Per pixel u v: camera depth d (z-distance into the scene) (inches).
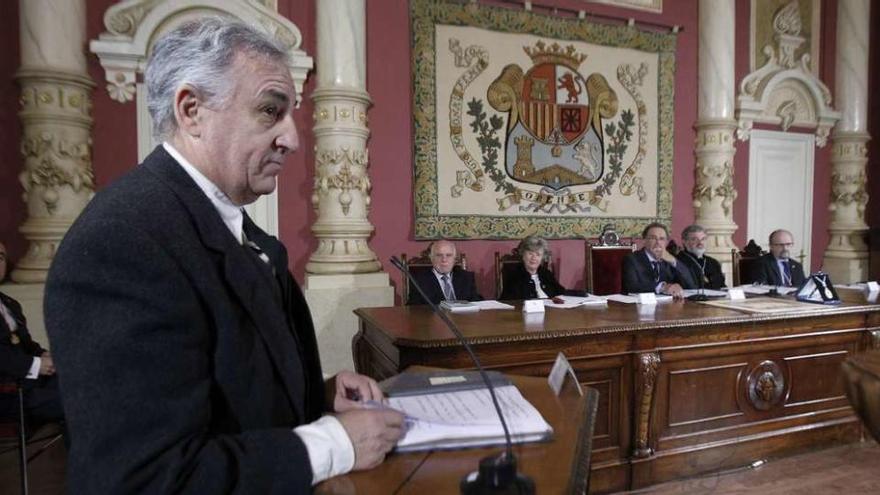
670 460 93.7
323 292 139.7
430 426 28.8
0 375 83.9
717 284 161.2
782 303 110.0
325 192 144.4
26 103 123.9
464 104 165.5
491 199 169.9
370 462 25.9
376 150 157.2
